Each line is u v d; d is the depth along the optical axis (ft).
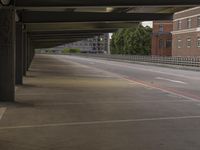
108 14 94.27
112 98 60.54
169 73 138.72
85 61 278.05
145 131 35.29
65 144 30.32
